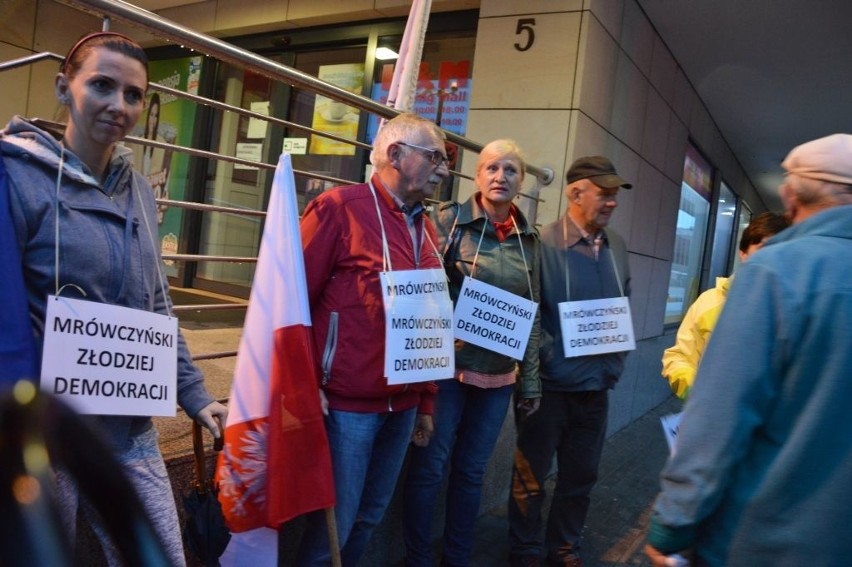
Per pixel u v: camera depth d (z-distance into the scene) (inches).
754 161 481.4
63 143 63.6
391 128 93.2
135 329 64.6
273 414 80.0
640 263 261.7
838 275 55.4
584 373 126.9
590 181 127.2
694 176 350.3
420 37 133.0
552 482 193.6
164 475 69.0
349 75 253.4
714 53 269.9
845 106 319.9
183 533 87.4
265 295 83.2
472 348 115.6
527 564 131.6
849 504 52.6
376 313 88.5
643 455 227.5
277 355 81.0
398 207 94.7
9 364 53.4
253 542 82.3
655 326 296.7
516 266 118.7
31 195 57.7
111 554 57.9
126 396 63.6
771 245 61.6
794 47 254.1
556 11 188.9
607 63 203.2
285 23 258.1
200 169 296.7
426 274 94.7
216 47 91.3
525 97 192.2
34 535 18.9
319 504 82.0
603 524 164.9
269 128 275.1
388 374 87.8
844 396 53.2
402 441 96.9
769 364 55.9
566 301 127.7
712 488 56.4
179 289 288.7
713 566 59.2
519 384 125.5
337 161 254.7
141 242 67.0
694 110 324.8
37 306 59.0
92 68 61.0
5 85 261.4
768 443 57.1
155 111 311.3
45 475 20.4
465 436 122.1
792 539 53.5
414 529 117.1
